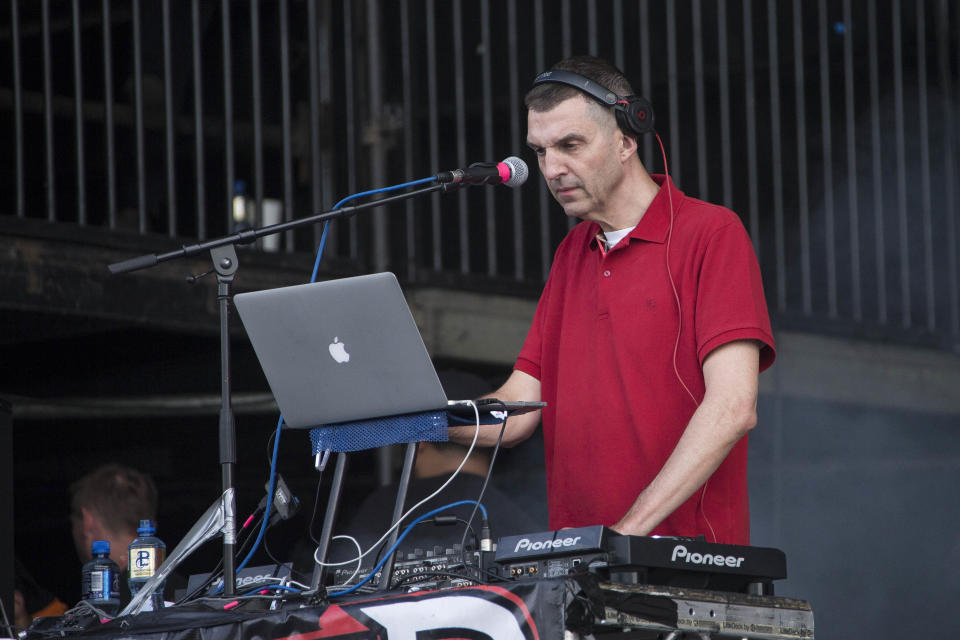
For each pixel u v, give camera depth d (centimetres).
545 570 454
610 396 566
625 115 563
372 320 462
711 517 543
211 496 1253
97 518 876
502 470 1265
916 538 1417
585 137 559
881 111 1402
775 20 1395
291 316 469
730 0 1383
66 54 1259
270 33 1293
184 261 1042
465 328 1154
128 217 1227
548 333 614
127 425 1204
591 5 1259
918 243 1402
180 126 1230
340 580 519
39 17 1215
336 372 475
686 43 1372
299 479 1248
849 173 1344
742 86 1406
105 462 1240
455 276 1152
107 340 1077
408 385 471
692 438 512
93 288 998
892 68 1406
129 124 1200
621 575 436
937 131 1402
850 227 1389
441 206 1327
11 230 962
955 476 1426
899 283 1395
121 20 1212
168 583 696
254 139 1120
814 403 1319
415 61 1197
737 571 461
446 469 811
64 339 1067
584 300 594
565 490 579
